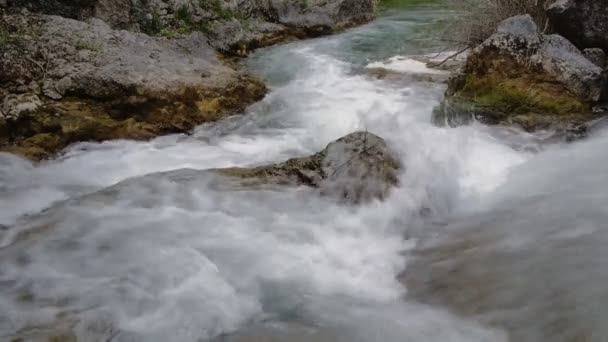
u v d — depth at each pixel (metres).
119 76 7.73
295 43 12.66
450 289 4.11
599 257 4.18
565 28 7.96
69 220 4.96
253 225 4.84
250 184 5.53
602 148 6.19
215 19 11.76
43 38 8.20
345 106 8.35
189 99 8.07
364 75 9.71
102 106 7.66
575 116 6.76
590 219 4.75
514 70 7.25
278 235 4.71
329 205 5.07
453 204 5.40
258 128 8.12
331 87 9.29
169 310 3.80
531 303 3.81
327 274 4.32
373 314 3.86
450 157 5.98
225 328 3.72
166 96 7.86
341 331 3.66
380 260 4.54
